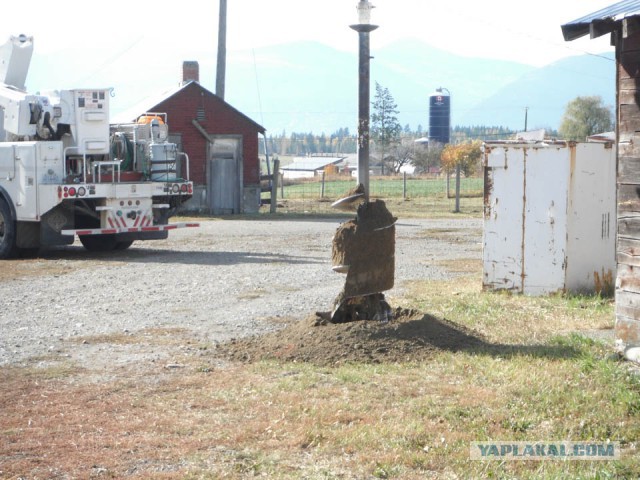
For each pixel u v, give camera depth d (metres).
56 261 20.91
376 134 92.00
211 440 9.28
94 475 8.34
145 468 8.54
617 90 12.59
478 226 28.73
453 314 15.02
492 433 9.42
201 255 21.77
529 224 16.58
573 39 12.70
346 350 12.80
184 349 13.42
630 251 12.38
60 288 17.53
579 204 16.48
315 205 39.75
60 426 9.75
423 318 13.60
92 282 18.11
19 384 11.53
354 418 9.94
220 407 10.42
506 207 16.69
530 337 13.76
